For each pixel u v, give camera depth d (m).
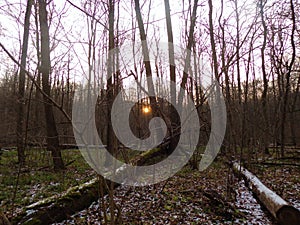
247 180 5.89
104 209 2.22
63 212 3.87
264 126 8.91
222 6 4.20
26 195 5.11
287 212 3.62
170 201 4.71
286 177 7.09
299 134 14.01
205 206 4.52
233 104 5.61
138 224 3.74
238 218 4.11
